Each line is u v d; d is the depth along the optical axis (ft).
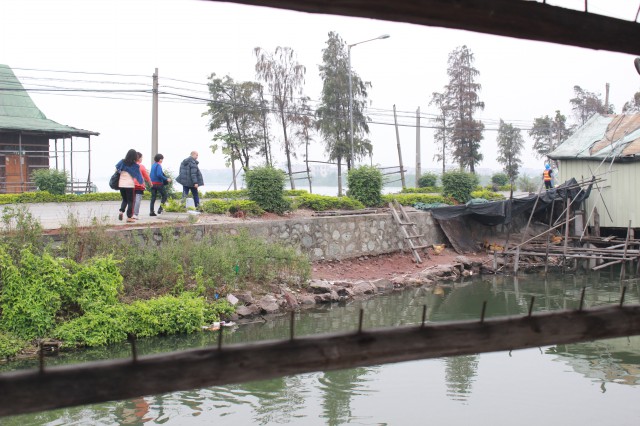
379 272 65.57
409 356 8.04
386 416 27.30
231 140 126.41
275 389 31.04
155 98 100.89
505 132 194.59
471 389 31.01
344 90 141.49
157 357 6.97
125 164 53.57
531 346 8.60
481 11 8.61
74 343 36.58
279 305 48.75
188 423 26.32
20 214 41.93
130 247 45.34
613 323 8.98
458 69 179.22
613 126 88.69
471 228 81.56
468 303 53.52
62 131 118.21
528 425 25.93
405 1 8.14
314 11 7.92
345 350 7.73
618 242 75.00
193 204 76.02
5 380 6.30
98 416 27.30
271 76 132.98
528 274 71.77
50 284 38.27
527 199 75.92
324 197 77.92
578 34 9.42
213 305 44.27
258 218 64.95
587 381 32.27
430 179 138.10
